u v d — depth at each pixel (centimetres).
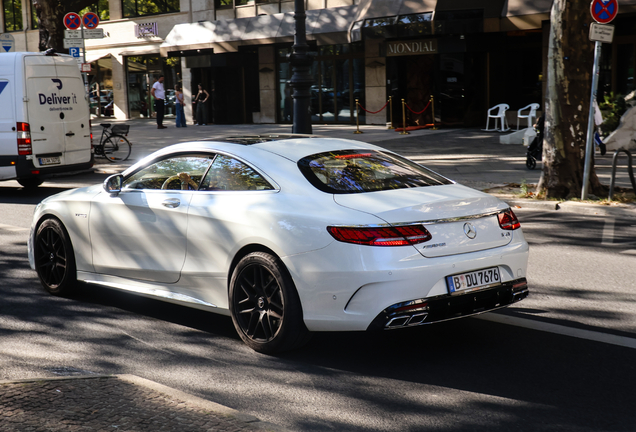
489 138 2142
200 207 520
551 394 411
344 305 442
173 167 562
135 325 563
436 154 1786
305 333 475
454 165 1570
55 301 638
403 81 2639
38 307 618
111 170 1755
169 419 350
